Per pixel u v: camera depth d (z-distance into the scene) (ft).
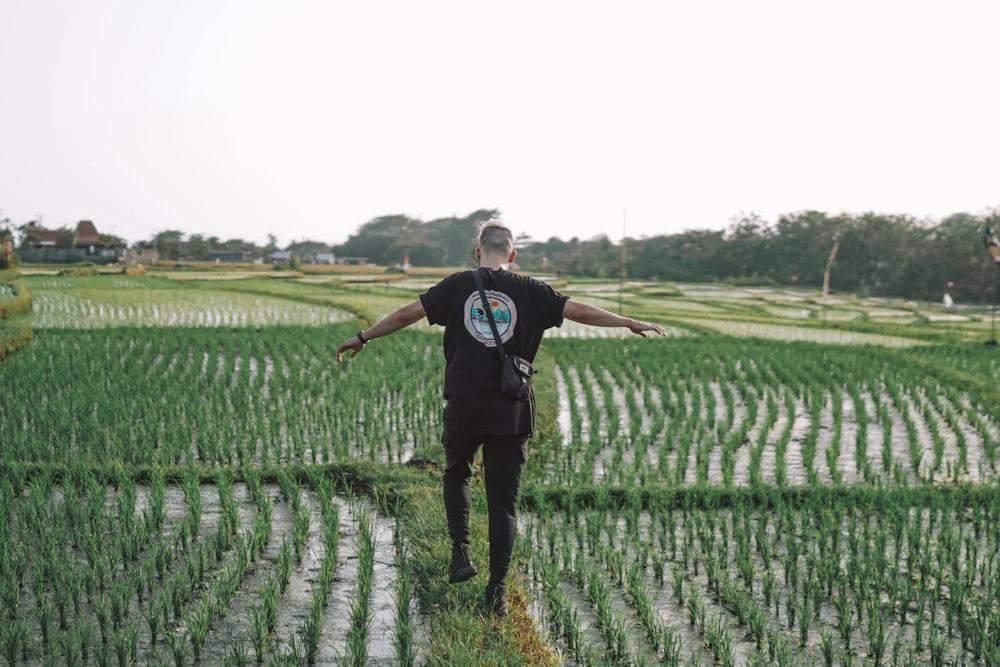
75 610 14.39
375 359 51.29
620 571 16.85
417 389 40.96
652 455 30.30
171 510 20.53
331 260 504.43
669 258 363.76
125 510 18.38
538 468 26.22
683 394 42.55
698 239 369.50
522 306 14.08
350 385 40.50
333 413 34.12
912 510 22.82
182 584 14.89
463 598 14.46
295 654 12.48
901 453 31.96
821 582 16.71
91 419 30.53
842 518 21.12
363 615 13.78
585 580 16.44
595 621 14.90
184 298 118.21
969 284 286.87
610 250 391.86
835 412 38.37
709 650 13.99
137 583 15.24
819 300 234.99
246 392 38.55
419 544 17.10
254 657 13.00
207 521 19.72
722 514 21.89
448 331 14.28
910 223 327.47
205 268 348.38
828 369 54.75
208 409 34.86
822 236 326.03
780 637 14.53
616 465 26.78
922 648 14.30
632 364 54.34
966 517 22.13
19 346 51.29
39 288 135.64
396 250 499.51
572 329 94.58
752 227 356.18
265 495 20.27
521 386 13.78
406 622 13.42
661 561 17.29
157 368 45.14
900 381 49.62
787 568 17.30
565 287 236.43
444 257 501.56
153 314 91.81
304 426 31.78
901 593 16.01
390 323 14.32
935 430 34.19
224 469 23.41
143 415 32.48
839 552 17.48
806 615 14.46
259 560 17.19
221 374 45.14
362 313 94.07
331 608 14.93
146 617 14.19
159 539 18.20
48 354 49.49
